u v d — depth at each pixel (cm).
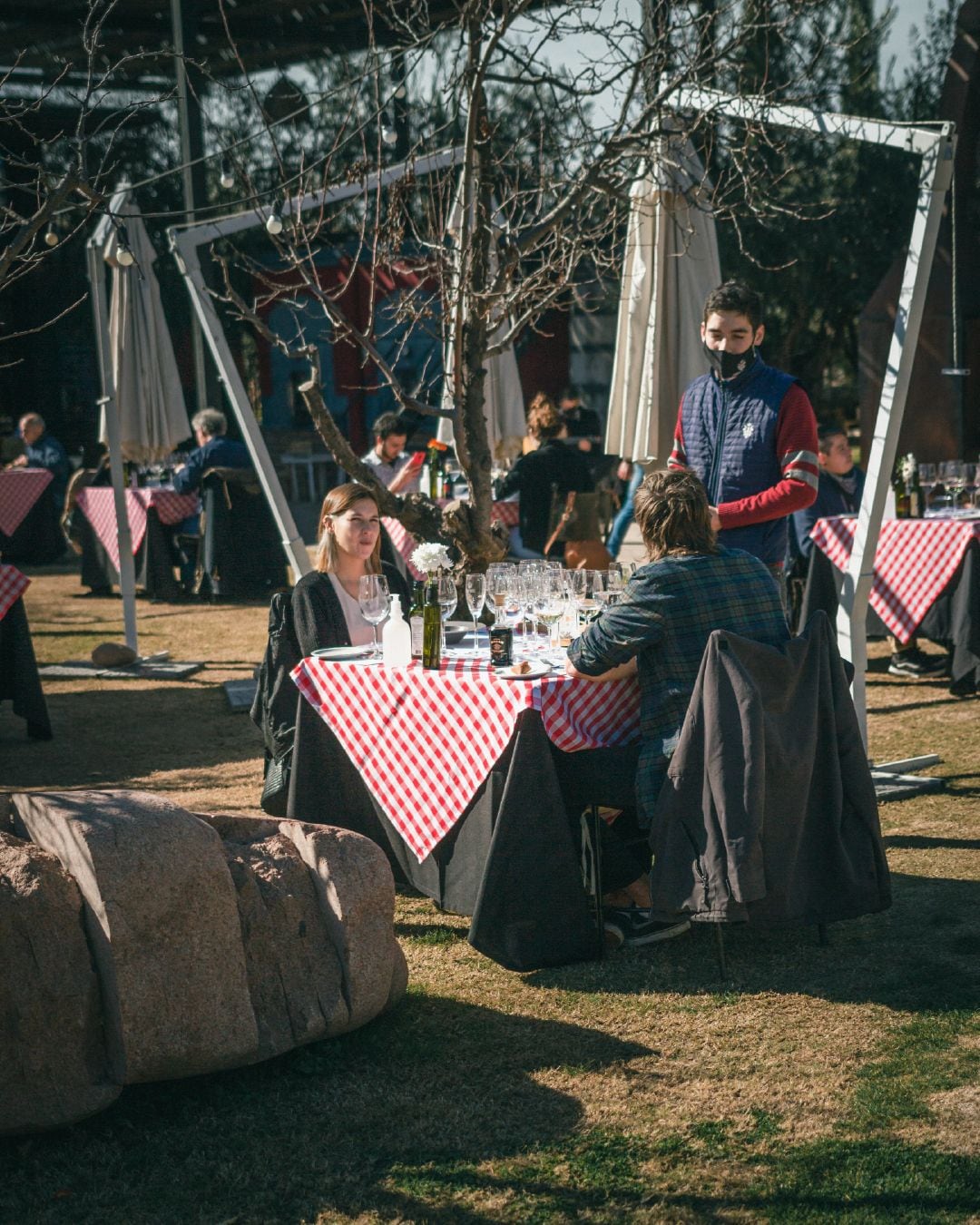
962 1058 302
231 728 671
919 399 1200
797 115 494
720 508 446
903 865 436
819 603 697
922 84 1387
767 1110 283
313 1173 265
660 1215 245
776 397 449
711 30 543
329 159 501
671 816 347
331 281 1616
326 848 320
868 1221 239
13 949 274
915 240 463
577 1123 281
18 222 392
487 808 378
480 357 509
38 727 654
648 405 607
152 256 1080
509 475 870
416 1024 333
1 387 1702
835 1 1265
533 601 427
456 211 590
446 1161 267
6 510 1212
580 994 351
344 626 441
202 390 1323
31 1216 253
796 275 1517
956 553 638
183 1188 261
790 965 363
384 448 967
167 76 1262
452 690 376
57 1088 275
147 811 293
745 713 335
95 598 1148
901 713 641
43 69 1274
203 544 1097
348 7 1245
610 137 532
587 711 373
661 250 598
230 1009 292
